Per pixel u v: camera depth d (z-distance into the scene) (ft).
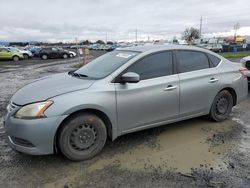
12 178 10.87
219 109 17.07
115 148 13.57
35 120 11.06
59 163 12.07
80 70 15.42
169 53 14.80
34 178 10.87
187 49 15.60
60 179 10.80
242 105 21.91
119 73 12.98
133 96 13.09
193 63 15.66
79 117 11.86
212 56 16.76
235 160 12.28
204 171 11.31
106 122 12.87
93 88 12.22
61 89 12.08
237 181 10.53
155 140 14.55
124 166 11.77
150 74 13.85
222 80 16.62
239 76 17.70
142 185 10.34
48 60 100.07
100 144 12.65
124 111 12.96
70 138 11.84
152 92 13.62
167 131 15.84
